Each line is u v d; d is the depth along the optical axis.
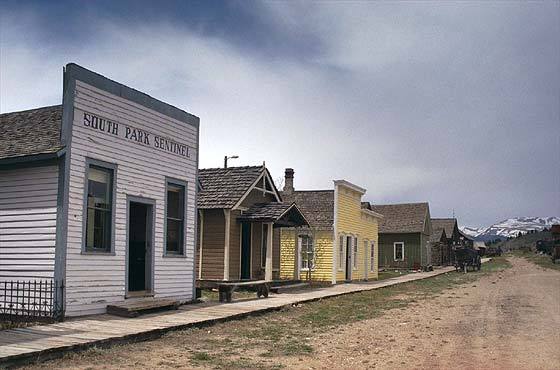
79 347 10.25
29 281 13.70
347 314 17.81
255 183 25.31
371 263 38.19
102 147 14.66
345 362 10.49
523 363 10.63
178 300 16.81
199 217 24.67
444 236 68.94
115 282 14.95
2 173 14.30
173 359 10.16
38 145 13.96
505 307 20.58
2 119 16.48
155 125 16.73
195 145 18.69
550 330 14.90
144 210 16.73
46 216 13.64
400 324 15.78
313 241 31.73
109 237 14.90
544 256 81.69
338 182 31.98
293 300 20.08
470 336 13.80
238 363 10.02
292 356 10.86
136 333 11.61
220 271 24.09
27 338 10.83
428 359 10.91
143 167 16.16
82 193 13.98
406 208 58.09
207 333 13.15
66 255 13.45
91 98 14.38
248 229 25.33
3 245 14.09
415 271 51.56
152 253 16.52
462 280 38.09
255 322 15.25
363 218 36.69
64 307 13.35
